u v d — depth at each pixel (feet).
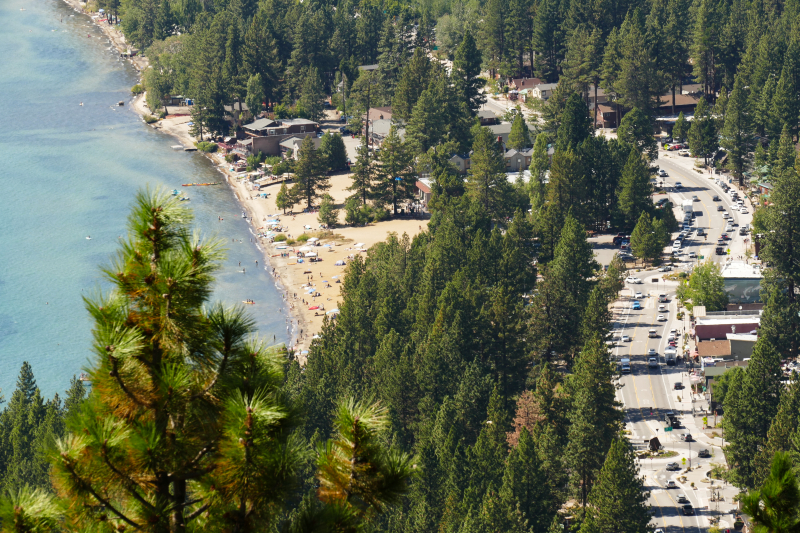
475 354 527.40
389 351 496.64
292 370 465.47
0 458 449.48
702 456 461.78
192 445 67.36
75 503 66.08
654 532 378.73
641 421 505.66
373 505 71.10
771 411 421.18
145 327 68.33
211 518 67.10
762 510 73.05
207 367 69.36
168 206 72.08
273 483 65.41
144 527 65.92
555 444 413.80
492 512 345.92
